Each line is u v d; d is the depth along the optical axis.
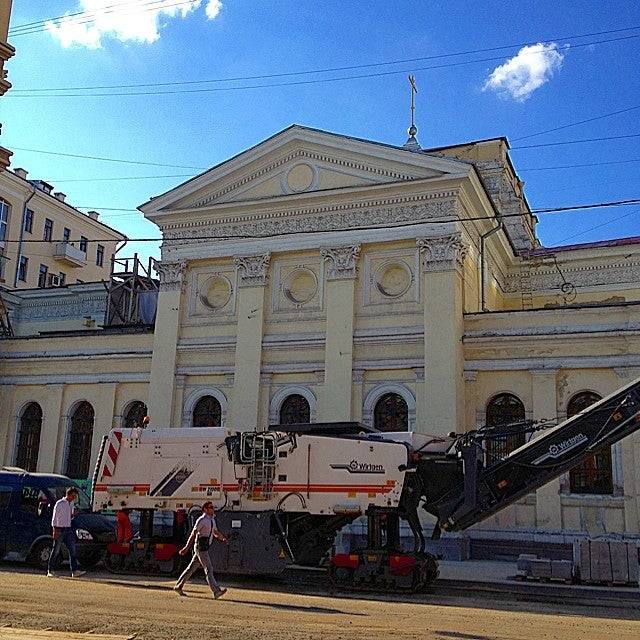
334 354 25.00
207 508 14.30
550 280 32.53
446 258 24.28
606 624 11.92
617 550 16.95
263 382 26.11
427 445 16.58
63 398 29.81
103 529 18.98
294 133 26.97
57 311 39.84
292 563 16.33
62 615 11.27
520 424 15.72
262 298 26.58
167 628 10.38
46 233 52.66
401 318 24.67
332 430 17.66
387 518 16.61
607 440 14.70
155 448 17.98
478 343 24.23
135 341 29.06
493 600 14.70
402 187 25.14
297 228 26.69
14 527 18.86
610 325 23.00
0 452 30.08
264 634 10.08
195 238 28.12
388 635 10.29
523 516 22.67
